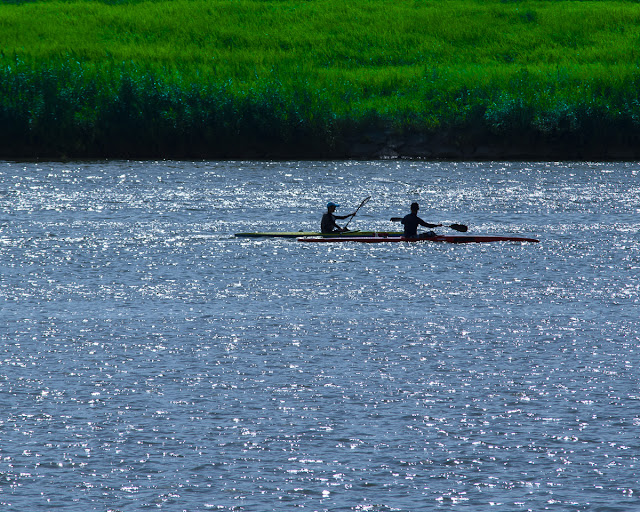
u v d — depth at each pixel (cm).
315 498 4131
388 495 4162
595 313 7512
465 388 5553
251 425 4950
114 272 9319
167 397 5388
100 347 6450
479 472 4391
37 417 5050
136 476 4344
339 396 5412
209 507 4053
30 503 4081
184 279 8994
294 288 8569
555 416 5069
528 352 6322
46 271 9325
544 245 10925
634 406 5209
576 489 4209
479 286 8662
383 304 7881
